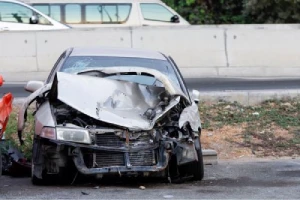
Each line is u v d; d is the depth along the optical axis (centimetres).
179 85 1700
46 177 1507
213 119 2250
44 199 1354
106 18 3756
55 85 1535
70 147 1440
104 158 1448
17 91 2653
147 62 1761
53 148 1448
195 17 4794
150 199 1363
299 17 4278
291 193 1458
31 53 3055
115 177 1574
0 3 3512
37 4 3750
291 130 2197
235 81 2953
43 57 3058
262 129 2192
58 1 3756
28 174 1686
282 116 2303
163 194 1424
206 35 3133
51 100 1559
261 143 2092
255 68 3142
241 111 2338
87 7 3753
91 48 1855
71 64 1711
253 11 4406
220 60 3133
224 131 2161
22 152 1812
